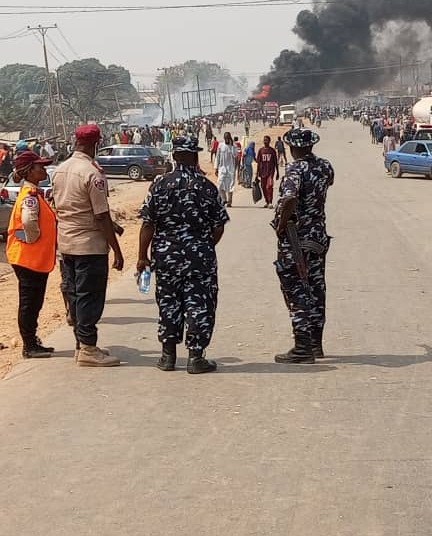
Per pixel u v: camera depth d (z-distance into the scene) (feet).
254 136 258.57
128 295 36.40
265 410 20.03
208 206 22.91
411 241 52.37
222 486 15.69
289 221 23.29
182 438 18.28
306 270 23.71
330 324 29.32
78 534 13.92
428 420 19.21
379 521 14.17
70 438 18.49
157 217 22.95
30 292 25.34
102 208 23.56
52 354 26.05
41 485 15.98
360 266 42.50
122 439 18.33
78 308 24.18
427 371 23.29
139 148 135.85
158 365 23.91
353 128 310.86
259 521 14.21
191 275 23.03
